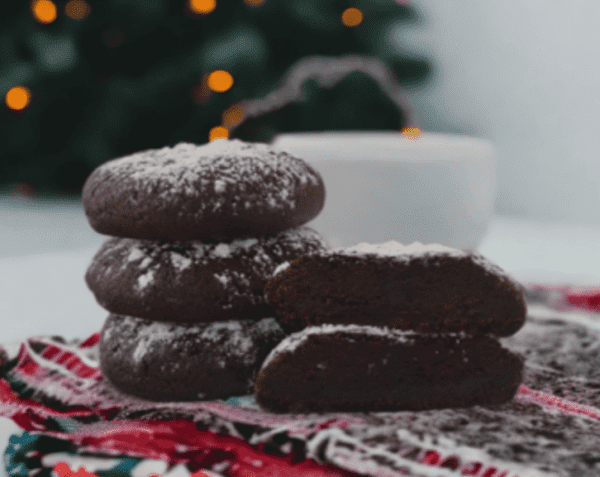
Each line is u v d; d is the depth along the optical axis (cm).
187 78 109
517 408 33
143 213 34
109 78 121
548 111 137
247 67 100
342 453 30
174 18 110
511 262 72
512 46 138
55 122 129
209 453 31
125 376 35
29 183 141
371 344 33
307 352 33
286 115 79
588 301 46
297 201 35
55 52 112
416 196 47
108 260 35
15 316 46
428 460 30
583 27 131
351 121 81
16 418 33
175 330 35
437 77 144
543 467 30
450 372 33
